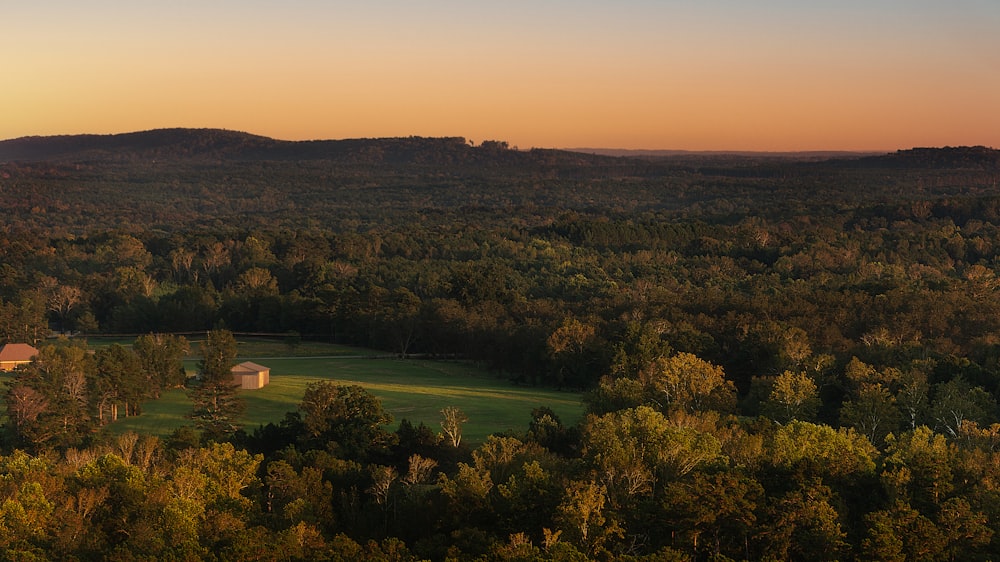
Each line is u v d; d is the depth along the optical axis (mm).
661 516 66312
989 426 95938
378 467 79812
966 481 72562
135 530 65688
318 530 68250
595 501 66312
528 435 89750
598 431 79000
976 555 65000
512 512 68812
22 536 63531
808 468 72500
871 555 63188
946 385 106312
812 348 129875
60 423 98500
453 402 126625
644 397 102125
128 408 118375
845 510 69625
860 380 109938
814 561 64938
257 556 60750
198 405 106062
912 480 71688
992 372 114438
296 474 75688
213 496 71375
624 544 67250
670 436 75125
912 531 64875
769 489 72438
